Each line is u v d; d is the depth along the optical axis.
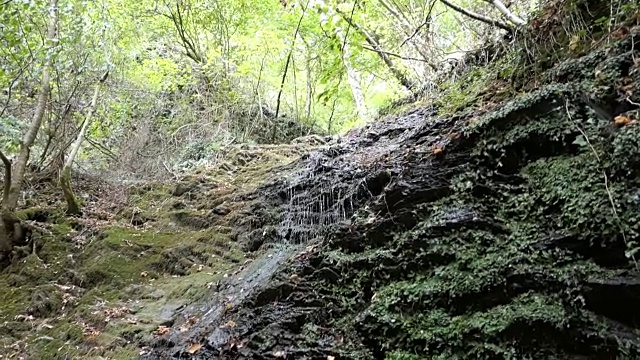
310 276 4.12
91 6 8.09
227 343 3.74
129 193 8.49
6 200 6.96
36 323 5.32
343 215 5.27
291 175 6.94
